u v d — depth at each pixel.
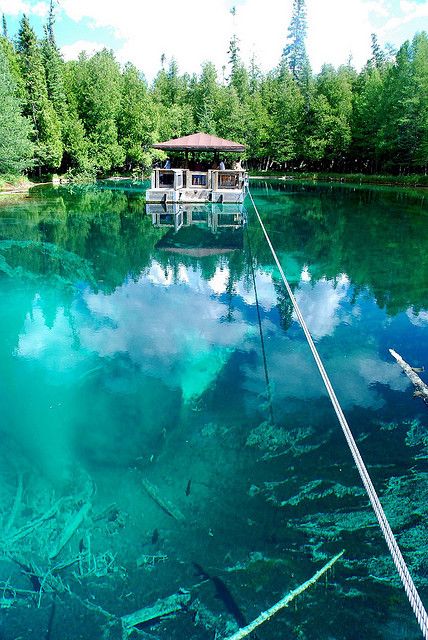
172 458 4.10
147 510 3.50
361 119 41.44
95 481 3.82
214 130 46.91
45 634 2.59
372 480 3.79
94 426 4.54
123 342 6.35
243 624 2.64
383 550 3.12
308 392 5.16
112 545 3.18
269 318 7.26
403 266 10.34
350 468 3.94
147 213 17.56
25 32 29.03
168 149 20.61
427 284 9.02
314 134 44.91
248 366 5.74
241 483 3.79
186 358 5.93
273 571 2.97
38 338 6.41
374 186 32.72
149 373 5.54
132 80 38.38
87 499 3.62
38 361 5.77
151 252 11.38
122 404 4.90
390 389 5.20
